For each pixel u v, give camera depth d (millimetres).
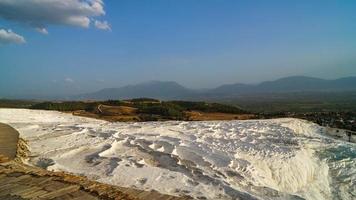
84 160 15047
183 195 11078
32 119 31641
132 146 18188
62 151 16328
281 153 19531
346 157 22109
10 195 8188
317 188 17031
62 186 8984
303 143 24000
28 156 15078
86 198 8305
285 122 34938
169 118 53469
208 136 23500
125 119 51625
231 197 11281
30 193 8367
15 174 9922
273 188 14227
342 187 17781
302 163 18797
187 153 17156
